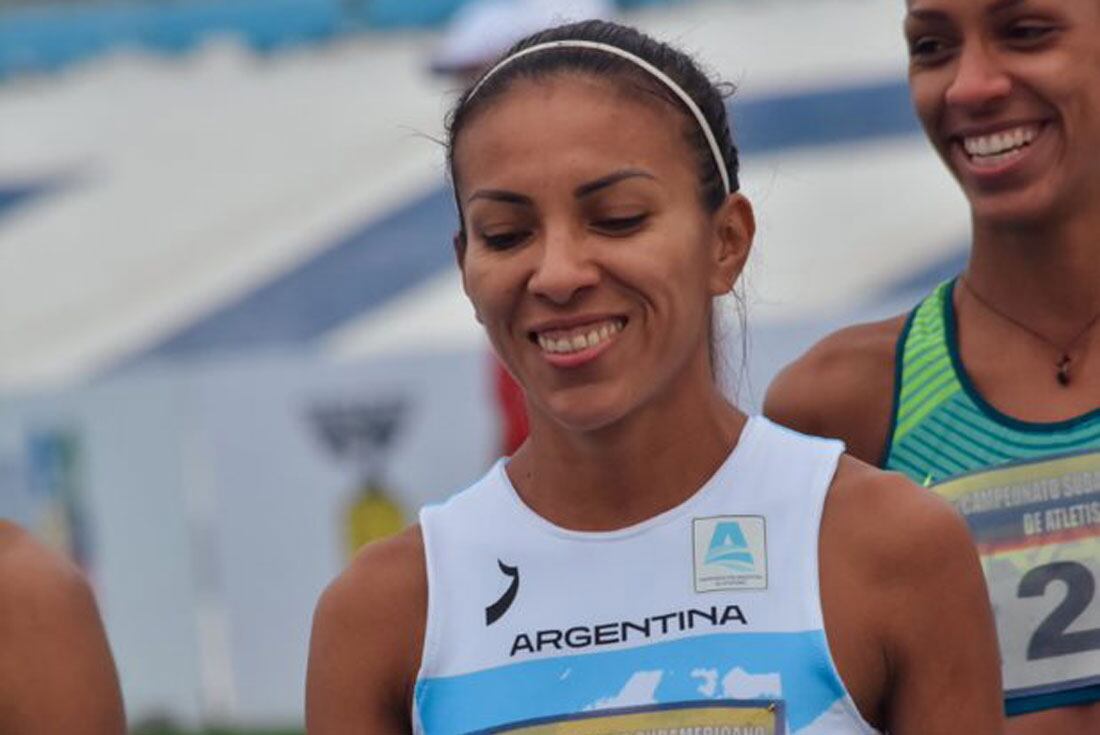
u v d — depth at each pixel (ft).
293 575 84.28
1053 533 27.35
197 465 85.61
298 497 84.28
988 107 27.17
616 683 21.17
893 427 28.76
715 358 23.38
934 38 27.63
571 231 21.07
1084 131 27.30
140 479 86.53
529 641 21.61
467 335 118.11
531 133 21.16
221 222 141.38
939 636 21.22
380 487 83.15
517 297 21.34
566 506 22.06
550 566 21.88
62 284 139.95
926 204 119.65
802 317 108.68
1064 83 26.94
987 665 21.50
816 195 122.01
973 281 28.76
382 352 118.52
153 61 159.43
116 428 86.69
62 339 134.00
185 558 85.97
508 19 72.23
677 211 21.44
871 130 126.93
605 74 21.49
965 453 28.09
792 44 133.90
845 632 21.04
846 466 21.93
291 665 84.48
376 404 83.15
